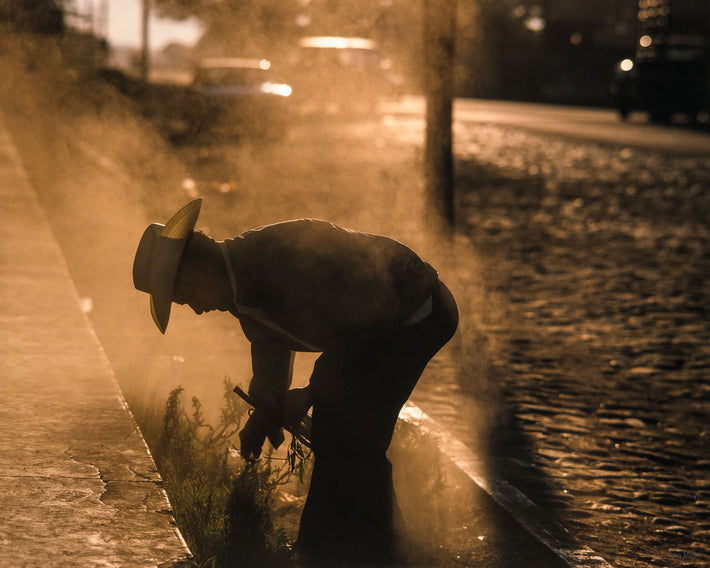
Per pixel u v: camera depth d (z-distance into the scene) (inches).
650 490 263.4
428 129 563.5
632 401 339.3
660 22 1905.8
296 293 163.0
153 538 152.1
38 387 226.5
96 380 234.7
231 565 171.3
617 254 623.5
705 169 1115.3
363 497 175.5
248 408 224.2
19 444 189.0
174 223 158.4
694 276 560.4
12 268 366.9
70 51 1444.4
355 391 172.2
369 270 165.5
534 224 739.4
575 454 285.9
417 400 327.9
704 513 250.7
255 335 175.2
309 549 177.2
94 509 161.3
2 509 158.4
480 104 2608.3
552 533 214.5
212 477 207.0
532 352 395.9
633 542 228.7
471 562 196.2
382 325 167.5
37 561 141.4
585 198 893.2
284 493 221.5
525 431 303.6
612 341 417.4
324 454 176.9
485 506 226.8
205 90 1168.8
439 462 233.6
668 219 772.0
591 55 2851.9
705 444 301.7
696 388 356.2
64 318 296.8
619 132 1616.6
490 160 1227.2
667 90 1744.6
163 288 158.9
